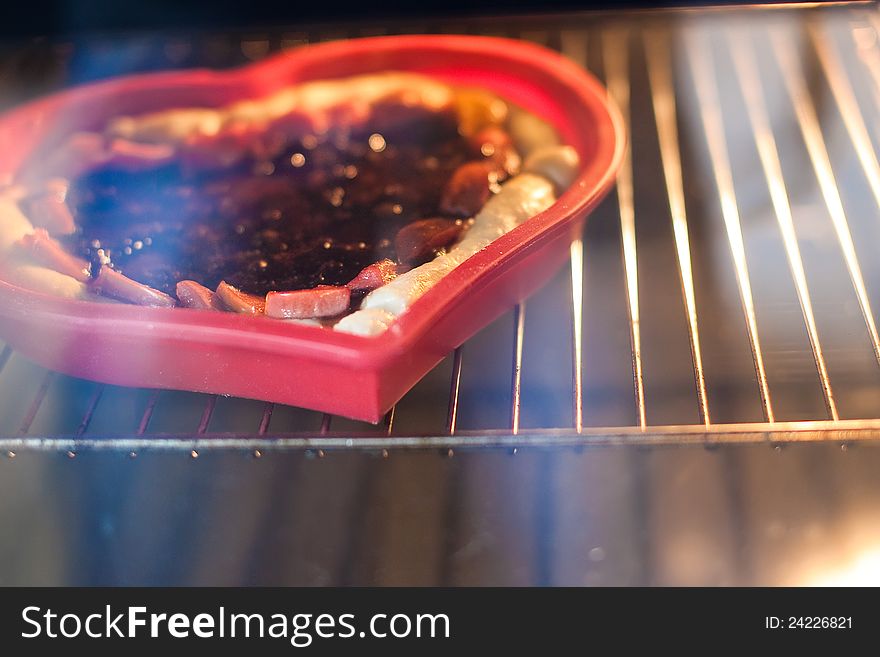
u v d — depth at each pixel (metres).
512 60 0.72
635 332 0.58
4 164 0.67
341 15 0.82
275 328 0.52
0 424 0.68
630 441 0.50
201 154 0.69
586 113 0.68
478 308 0.57
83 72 0.79
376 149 0.70
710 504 0.66
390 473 0.68
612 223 0.77
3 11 0.80
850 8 0.71
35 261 0.59
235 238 0.64
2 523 0.66
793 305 0.71
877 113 0.75
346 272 0.61
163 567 0.64
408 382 0.55
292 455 0.68
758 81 0.83
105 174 0.69
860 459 0.67
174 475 0.68
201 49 0.83
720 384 0.69
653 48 0.85
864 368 0.69
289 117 0.71
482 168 0.66
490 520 0.66
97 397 0.58
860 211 0.74
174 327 0.53
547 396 0.69
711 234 0.76
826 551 0.64
